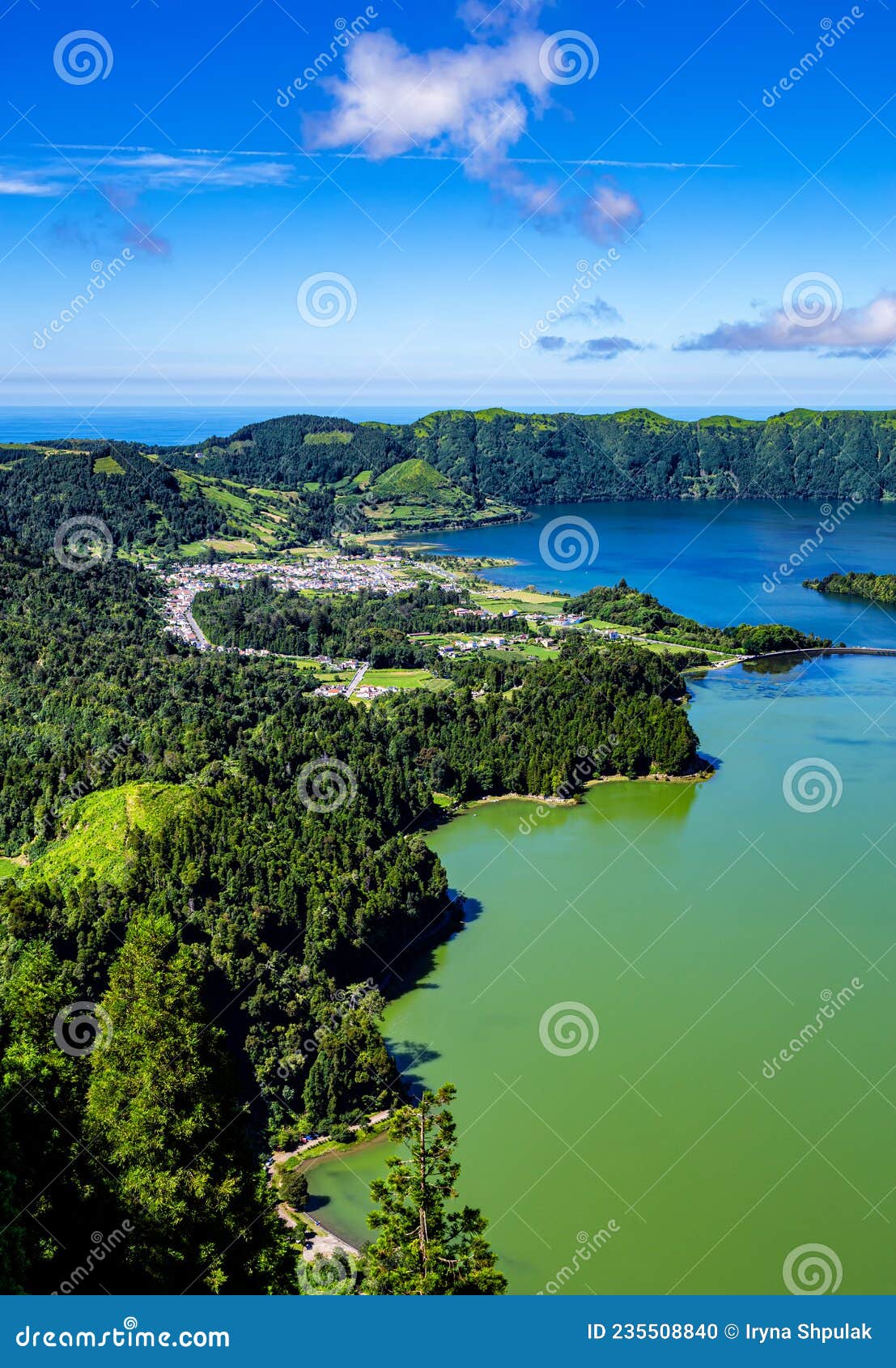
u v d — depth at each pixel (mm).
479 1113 110562
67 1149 72562
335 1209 99750
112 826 153625
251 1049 116688
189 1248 70500
